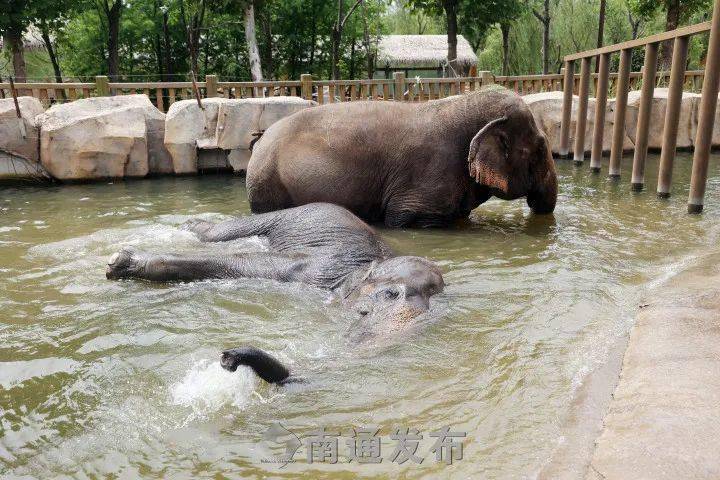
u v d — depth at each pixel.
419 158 7.31
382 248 5.61
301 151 7.33
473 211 8.41
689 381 3.00
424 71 35.44
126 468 2.72
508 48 36.25
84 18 30.34
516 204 8.78
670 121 8.56
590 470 2.43
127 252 5.37
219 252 5.49
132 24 30.23
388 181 7.43
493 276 5.36
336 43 24.83
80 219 7.95
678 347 3.44
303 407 3.20
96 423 3.09
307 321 4.40
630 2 23.28
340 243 5.36
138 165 11.41
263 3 23.89
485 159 7.02
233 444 2.88
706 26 7.50
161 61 32.19
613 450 2.53
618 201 8.74
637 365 3.33
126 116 11.27
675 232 6.86
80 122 10.91
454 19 26.47
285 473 2.65
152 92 24.41
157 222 7.70
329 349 3.92
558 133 13.08
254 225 6.12
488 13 27.73
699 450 2.43
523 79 15.23
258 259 5.28
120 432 3.00
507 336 4.05
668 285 4.74
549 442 2.80
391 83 14.54
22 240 6.83
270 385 3.39
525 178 7.52
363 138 7.37
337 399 3.28
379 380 3.47
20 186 10.71
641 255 5.95
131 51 32.19
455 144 7.30
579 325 4.21
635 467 2.38
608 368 3.46
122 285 5.19
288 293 4.93
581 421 2.93
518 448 2.78
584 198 9.03
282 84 13.93
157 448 2.87
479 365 3.65
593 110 13.02
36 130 10.90
